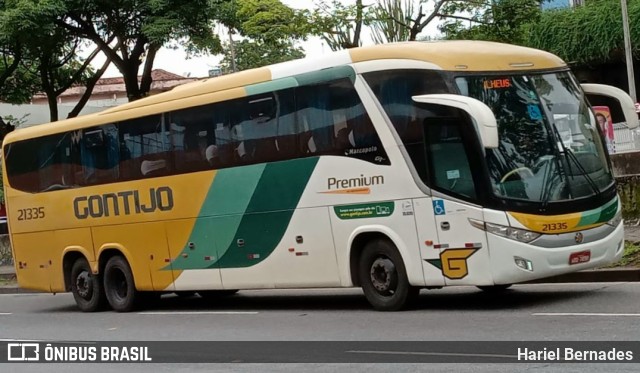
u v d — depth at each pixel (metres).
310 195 13.33
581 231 11.73
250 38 26.22
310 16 22.16
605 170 12.34
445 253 11.88
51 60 31.98
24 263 18.75
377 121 12.48
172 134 15.49
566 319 10.72
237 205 14.39
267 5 22.55
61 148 17.78
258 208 14.08
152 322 14.66
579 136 12.22
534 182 11.63
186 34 26.53
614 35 36.56
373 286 12.80
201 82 15.34
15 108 42.97
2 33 25.33
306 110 13.38
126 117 16.39
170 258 15.65
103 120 16.84
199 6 26.36
